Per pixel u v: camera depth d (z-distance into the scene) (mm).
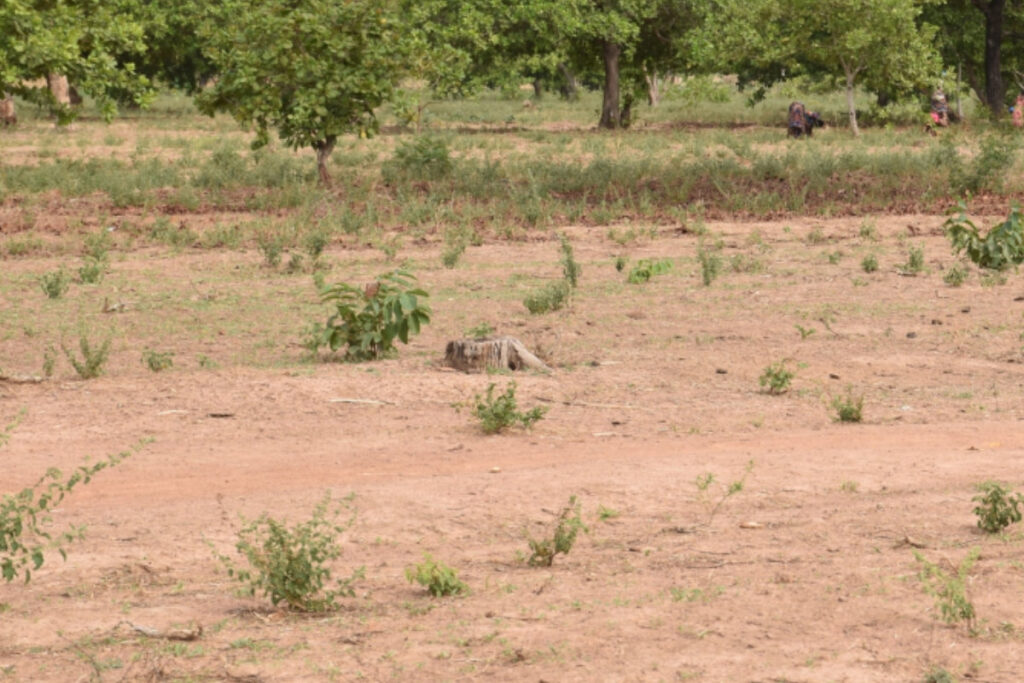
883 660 15281
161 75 172500
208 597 18391
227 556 20047
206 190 76625
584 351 37406
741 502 22562
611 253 58000
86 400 31453
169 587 18828
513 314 43656
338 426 29141
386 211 70062
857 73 117812
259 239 57906
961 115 126500
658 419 29797
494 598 17969
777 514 21875
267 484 24312
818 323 41812
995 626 16359
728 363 35750
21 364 36281
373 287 36719
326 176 79500
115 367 36094
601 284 49656
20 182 76125
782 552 19734
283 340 39875
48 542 20828
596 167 81000
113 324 42250
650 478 24031
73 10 81250
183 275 52500
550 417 30000
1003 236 51469
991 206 70938
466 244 60250
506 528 21422
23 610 17859
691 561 19438
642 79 138875
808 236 61906
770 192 75562
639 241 61469
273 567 17578
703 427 28922
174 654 16031
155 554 20172
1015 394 32156
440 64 82750
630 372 34562
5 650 16328
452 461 26000
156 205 71062
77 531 21344
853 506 22203
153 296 47531
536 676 15016
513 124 142375
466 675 15156
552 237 63094
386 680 15062
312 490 23656
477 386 32656
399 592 18422
